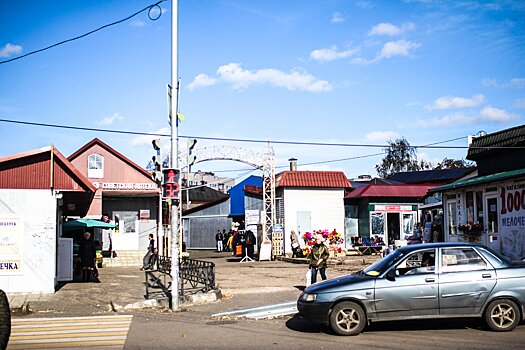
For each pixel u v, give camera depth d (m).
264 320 12.74
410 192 37.88
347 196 38.38
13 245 17.89
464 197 23.48
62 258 21.47
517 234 19.62
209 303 15.68
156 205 39.66
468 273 10.64
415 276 10.65
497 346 9.24
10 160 18.17
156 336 11.02
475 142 25.89
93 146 38.59
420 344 9.57
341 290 10.62
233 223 46.50
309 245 31.61
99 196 37.94
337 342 9.97
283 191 36.97
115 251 35.38
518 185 19.67
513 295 10.53
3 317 5.78
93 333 11.44
